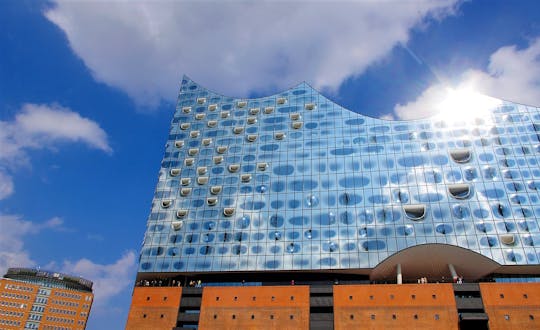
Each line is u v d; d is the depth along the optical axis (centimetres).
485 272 5556
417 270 5806
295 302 5303
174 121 7619
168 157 7162
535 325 4678
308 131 6938
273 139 6981
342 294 5238
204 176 6800
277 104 7406
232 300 5453
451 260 5581
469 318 4731
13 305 11225
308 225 5994
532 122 6325
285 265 5747
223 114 7500
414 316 4931
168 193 6731
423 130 6506
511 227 5481
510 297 4869
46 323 11362
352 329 4994
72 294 11956
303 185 6366
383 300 5091
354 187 6175
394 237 5650
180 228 6338
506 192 5753
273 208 6247
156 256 6138
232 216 6300
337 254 5697
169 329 5406
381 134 6606
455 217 5656
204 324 5341
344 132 6781
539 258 5228
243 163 6806
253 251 5944
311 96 7362
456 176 5984
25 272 12100
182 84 8162
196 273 5978
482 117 6469
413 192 5953
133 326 5484
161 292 5684
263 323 5234
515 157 6041
